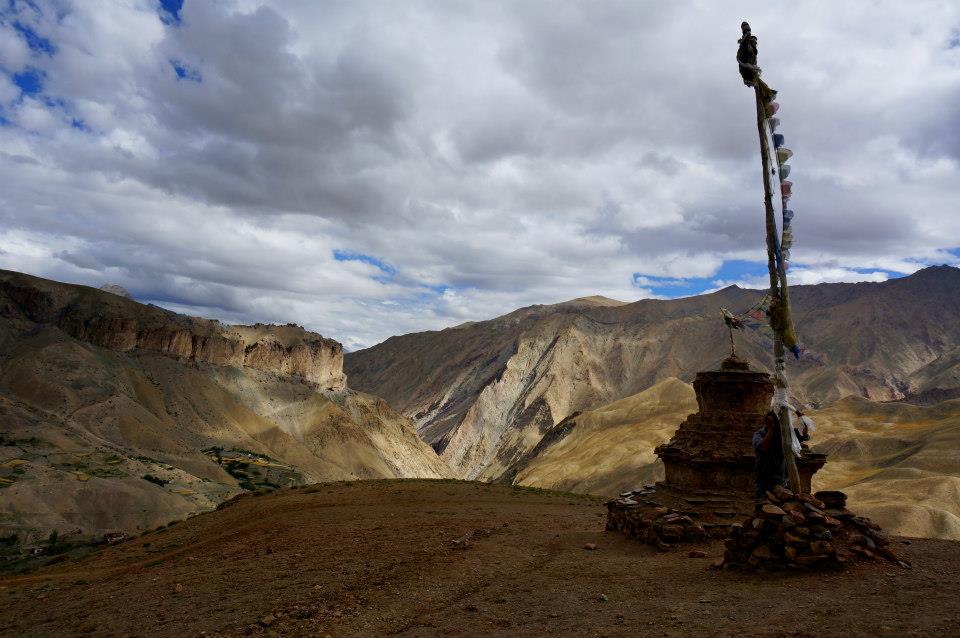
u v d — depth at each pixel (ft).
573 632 29.48
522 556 53.67
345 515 94.43
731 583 36.37
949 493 250.37
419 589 42.29
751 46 46.65
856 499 268.82
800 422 45.39
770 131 46.57
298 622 36.42
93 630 40.14
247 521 106.63
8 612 50.88
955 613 26.68
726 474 60.08
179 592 47.98
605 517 89.92
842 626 26.30
